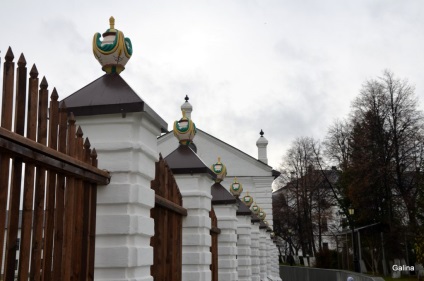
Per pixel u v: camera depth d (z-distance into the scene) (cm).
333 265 4100
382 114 3341
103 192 465
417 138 3219
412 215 3117
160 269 609
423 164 3189
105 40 520
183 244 773
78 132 405
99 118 479
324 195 4797
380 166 3253
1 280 305
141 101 471
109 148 470
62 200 374
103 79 509
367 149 3359
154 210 610
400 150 3253
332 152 4191
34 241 334
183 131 821
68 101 488
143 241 494
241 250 1312
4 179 302
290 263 5325
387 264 3269
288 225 5316
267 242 2045
